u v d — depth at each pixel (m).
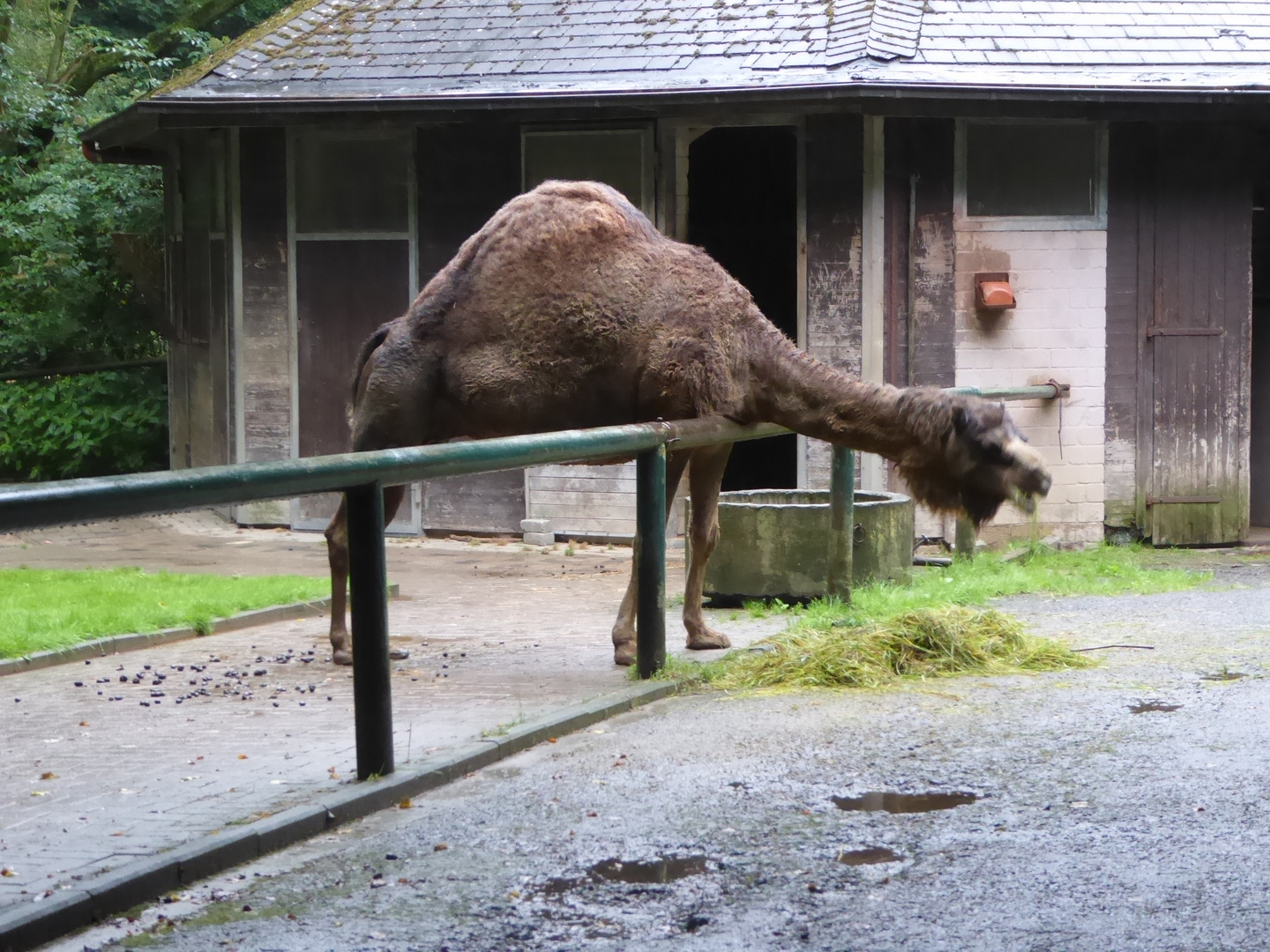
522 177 13.70
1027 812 4.86
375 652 5.27
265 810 4.98
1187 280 13.42
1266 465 15.05
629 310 7.20
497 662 7.80
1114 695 6.47
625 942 3.88
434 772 5.36
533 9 14.53
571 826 4.84
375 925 4.04
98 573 11.41
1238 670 6.98
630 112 13.06
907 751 5.64
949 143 12.96
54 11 22.33
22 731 6.38
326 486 4.97
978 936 3.87
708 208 17.47
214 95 13.76
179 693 7.20
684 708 6.53
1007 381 13.21
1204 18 13.87
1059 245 13.22
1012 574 10.52
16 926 3.87
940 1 13.87
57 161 20.14
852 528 9.05
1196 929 3.89
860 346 12.98
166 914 4.16
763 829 4.76
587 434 6.39
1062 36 13.42
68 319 19.17
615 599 10.41
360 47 14.33
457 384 7.52
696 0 14.32
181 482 4.37
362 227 14.18
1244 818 4.74
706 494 7.79
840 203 12.95
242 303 14.55
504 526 14.12
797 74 12.74
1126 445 13.44
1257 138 13.44
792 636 7.64
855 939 3.87
